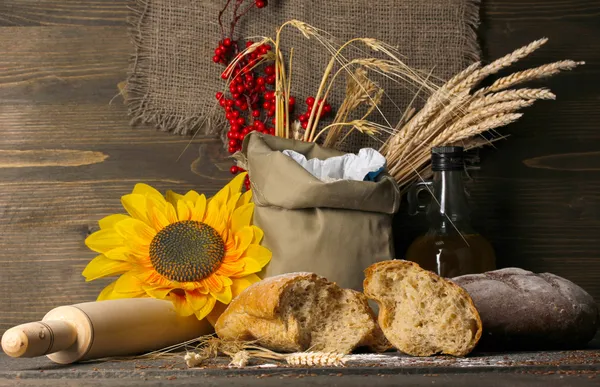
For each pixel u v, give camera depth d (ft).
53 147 5.00
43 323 3.89
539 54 5.06
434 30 4.98
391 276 4.04
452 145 4.81
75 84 5.01
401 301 4.05
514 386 3.60
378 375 3.76
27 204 4.98
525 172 5.03
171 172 4.99
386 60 4.91
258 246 4.47
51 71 5.01
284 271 4.42
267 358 4.04
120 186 4.99
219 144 5.00
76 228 4.98
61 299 4.96
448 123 4.76
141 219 4.59
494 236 5.02
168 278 4.42
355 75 4.75
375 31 4.97
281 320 4.05
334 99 4.95
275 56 4.77
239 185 4.68
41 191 4.99
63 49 5.01
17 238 4.97
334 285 4.11
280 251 4.43
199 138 5.00
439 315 4.00
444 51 4.98
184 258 4.42
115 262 4.51
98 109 5.00
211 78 4.95
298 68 4.95
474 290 4.17
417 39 4.98
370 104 4.95
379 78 4.96
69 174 4.99
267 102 4.85
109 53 5.00
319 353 3.92
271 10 4.96
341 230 4.40
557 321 4.13
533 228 5.02
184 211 4.57
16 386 3.68
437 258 4.47
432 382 3.66
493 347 4.21
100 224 4.61
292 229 4.42
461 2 4.99
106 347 4.01
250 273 4.45
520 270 4.39
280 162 4.39
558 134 5.05
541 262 5.01
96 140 5.00
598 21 5.05
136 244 4.50
